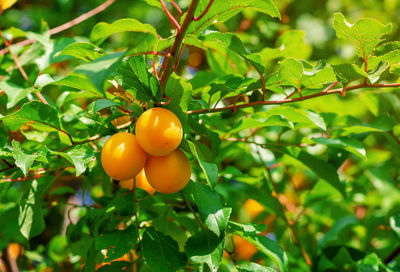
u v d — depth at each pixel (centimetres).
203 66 93
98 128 47
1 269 63
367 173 68
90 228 49
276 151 58
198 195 44
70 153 44
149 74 43
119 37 89
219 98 50
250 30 87
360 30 42
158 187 42
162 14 89
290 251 64
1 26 85
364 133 57
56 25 88
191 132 47
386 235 65
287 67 44
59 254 64
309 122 52
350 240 68
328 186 61
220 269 47
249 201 74
